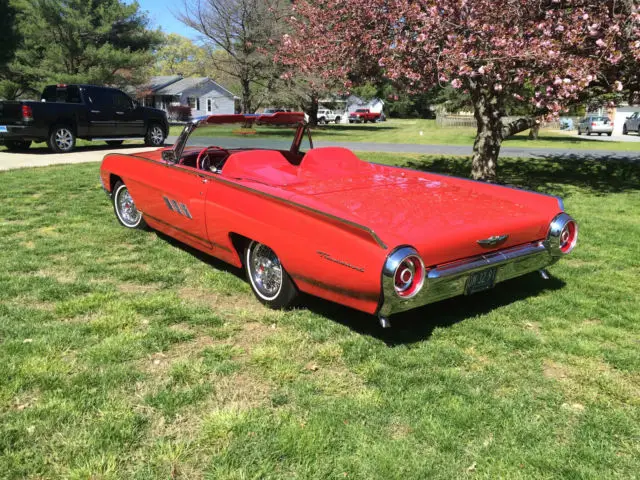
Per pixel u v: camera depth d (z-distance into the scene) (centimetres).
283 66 2859
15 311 390
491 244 366
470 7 750
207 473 232
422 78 844
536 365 332
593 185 1105
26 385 294
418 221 350
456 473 236
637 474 238
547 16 752
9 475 227
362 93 5234
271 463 239
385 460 242
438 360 336
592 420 276
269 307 413
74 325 371
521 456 247
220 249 448
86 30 3362
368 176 461
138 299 421
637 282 484
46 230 619
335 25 966
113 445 247
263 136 521
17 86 3381
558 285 475
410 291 315
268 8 2841
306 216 349
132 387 297
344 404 286
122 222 633
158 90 5025
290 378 312
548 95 721
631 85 875
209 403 285
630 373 325
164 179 504
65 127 1478
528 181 1156
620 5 747
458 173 1282
